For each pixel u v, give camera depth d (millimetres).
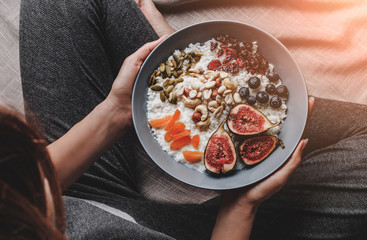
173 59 789
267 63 762
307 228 890
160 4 1074
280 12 1045
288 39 1045
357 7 1009
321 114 1011
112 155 909
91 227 658
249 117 733
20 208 254
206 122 741
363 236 904
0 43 1075
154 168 943
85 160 747
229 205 773
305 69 1038
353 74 1016
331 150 939
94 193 881
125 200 892
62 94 875
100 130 768
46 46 887
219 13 1064
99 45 915
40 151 309
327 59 1023
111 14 900
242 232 759
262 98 740
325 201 887
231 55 772
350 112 998
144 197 966
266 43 751
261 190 735
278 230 909
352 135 991
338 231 864
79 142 744
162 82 783
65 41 886
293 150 705
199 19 1071
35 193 288
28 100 885
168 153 759
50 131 865
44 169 323
